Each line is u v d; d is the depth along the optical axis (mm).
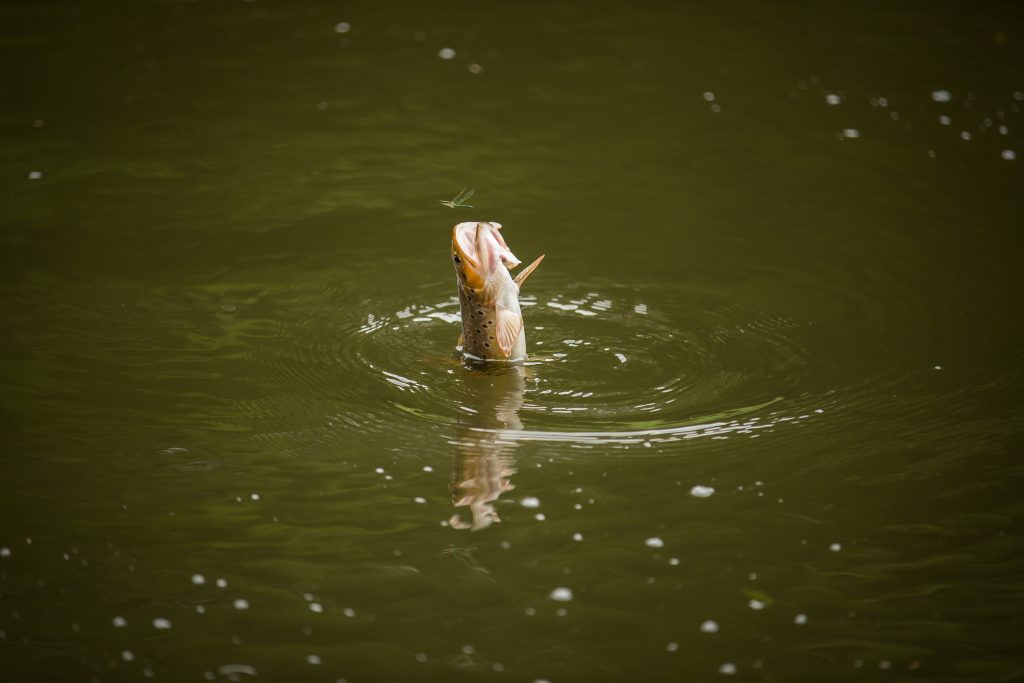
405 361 21672
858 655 14562
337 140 31906
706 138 32031
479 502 17688
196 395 20469
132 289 24234
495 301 20578
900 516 17219
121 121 32594
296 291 24281
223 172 29922
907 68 36250
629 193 29094
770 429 19453
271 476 18266
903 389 20562
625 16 40969
